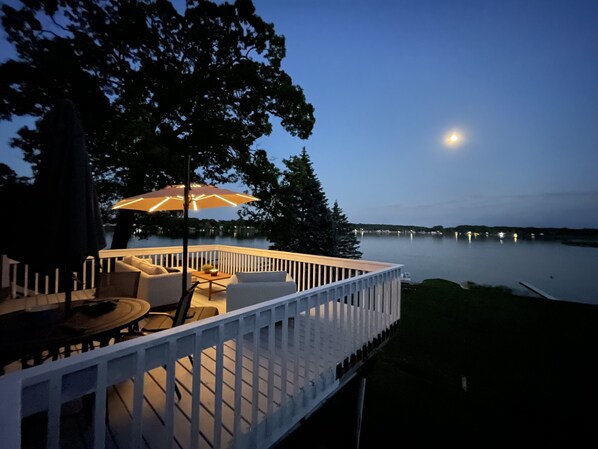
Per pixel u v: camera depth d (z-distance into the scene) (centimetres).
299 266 630
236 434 190
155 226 1279
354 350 361
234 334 190
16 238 200
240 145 1288
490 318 1374
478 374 816
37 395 106
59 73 893
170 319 355
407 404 655
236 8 1274
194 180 1215
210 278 612
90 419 212
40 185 205
